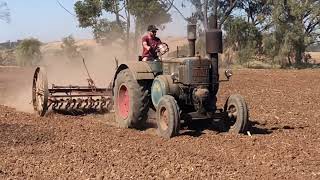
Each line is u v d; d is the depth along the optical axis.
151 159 8.38
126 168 7.82
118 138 10.29
